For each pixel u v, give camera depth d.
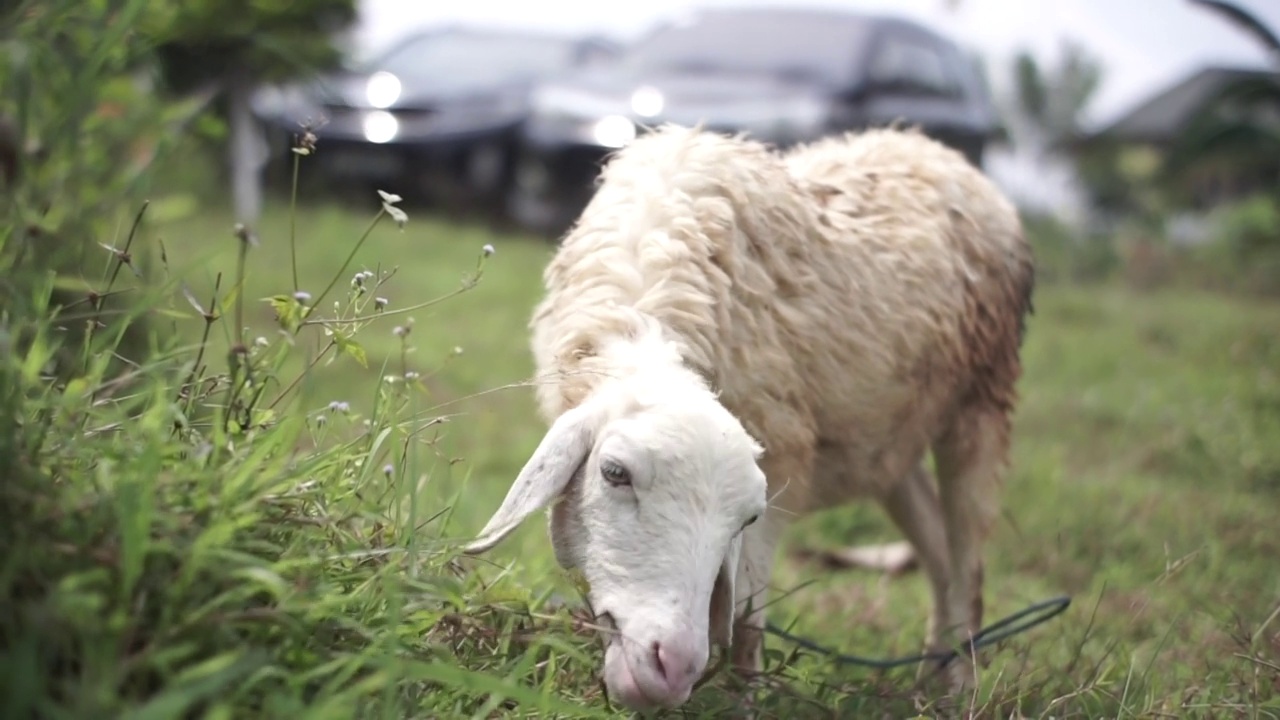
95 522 1.12
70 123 1.47
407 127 5.19
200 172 4.47
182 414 1.25
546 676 1.33
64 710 1.01
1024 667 1.65
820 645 1.84
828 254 1.70
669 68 4.87
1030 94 12.55
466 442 2.61
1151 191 8.64
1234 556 2.31
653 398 1.32
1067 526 2.48
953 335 1.84
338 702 1.09
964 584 1.96
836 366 1.69
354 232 4.50
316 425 1.46
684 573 1.25
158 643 1.09
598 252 1.54
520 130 5.29
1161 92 16.89
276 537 1.24
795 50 4.79
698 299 1.50
